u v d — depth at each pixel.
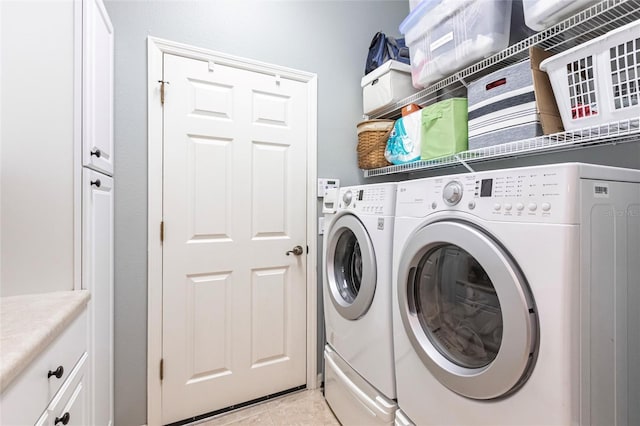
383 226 1.25
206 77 1.65
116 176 1.46
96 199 1.18
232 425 1.57
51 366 0.81
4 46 0.99
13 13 1.00
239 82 1.73
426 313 1.10
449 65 1.36
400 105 1.83
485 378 0.82
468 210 0.90
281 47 1.86
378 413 1.22
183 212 1.59
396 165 1.77
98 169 1.22
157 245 1.53
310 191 1.94
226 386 1.68
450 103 1.40
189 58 1.61
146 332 1.51
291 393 1.86
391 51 1.86
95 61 1.16
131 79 1.50
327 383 1.70
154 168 1.53
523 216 0.76
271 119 1.82
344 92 2.07
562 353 0.68
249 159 1.76
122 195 1.47
